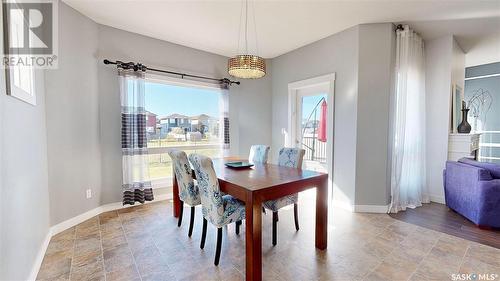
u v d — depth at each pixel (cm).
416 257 204
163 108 373
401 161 320
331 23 309
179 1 255
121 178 329
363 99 315
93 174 300
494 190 253
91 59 296
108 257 206
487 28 327
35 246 188
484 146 513
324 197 218
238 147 449
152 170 364
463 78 415
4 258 128
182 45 381
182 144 395
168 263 198
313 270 187
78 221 279
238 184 185
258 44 386
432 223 280
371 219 293
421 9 271
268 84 471
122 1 255
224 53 421
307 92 412
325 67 362
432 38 363
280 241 236
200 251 217
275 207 229
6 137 134
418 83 346
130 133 324
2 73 132
